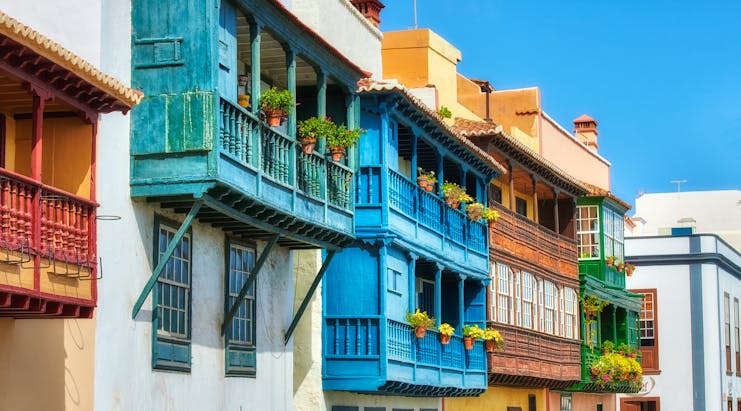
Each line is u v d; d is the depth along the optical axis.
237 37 23.70
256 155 21.62
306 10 29.39
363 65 32.53
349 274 28.66
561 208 44.59
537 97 44.38
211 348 22.78
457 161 33.88
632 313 51.00
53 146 18.12
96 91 17.61
